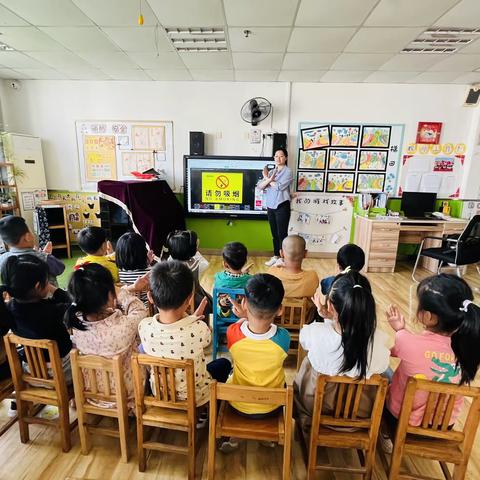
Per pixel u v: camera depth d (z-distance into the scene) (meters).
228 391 1.11
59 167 4.77
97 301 1.28
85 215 4.88
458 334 1.07
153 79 4.43
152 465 1.37
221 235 4.89
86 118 4.62
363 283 1.18
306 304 1.86
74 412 1.65
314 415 1.16
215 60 3.65
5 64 3.88
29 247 2.04
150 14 2.65
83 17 2.72
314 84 4.41
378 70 3.88
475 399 1.05
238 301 1.79
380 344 1.17
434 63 3.63
